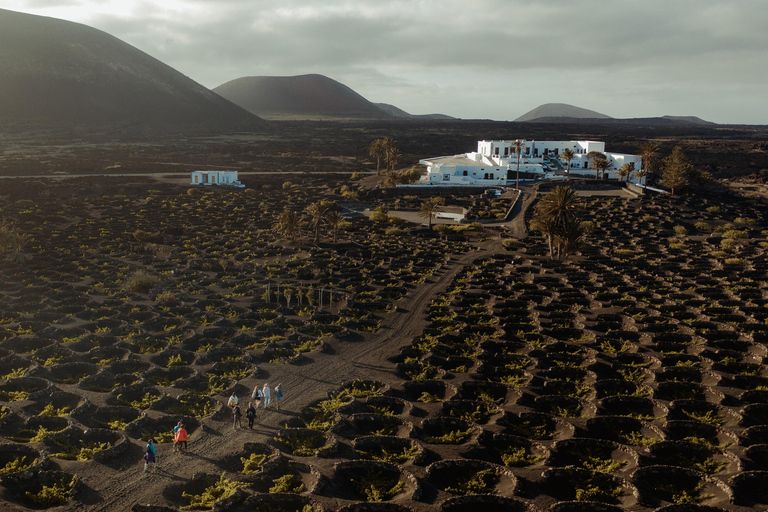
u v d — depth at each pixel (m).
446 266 107.00
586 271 103.19
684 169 187.62
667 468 40.00
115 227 131.75
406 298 86.06
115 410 47.97
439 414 49.25
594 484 38.81
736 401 52.81
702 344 66.69
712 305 83.38
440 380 56.03
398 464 40.78
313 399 51.41
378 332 71.19
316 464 40.25
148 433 44.69
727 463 41.91
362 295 86.38
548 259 113.50
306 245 119.19
